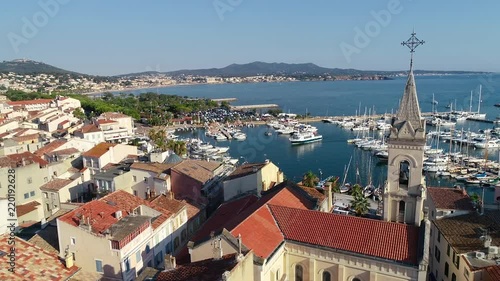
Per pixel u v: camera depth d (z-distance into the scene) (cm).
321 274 5172
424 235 4653
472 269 5278
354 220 5197
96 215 6197
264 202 5944
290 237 5275
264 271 4719
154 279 4588
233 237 4659
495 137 19950
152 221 6731
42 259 5175
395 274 4662
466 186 14150
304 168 17275
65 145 13125
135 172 10162
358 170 16475
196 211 8344
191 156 18262
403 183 5753
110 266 5634
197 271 4391
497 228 6325
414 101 5422
